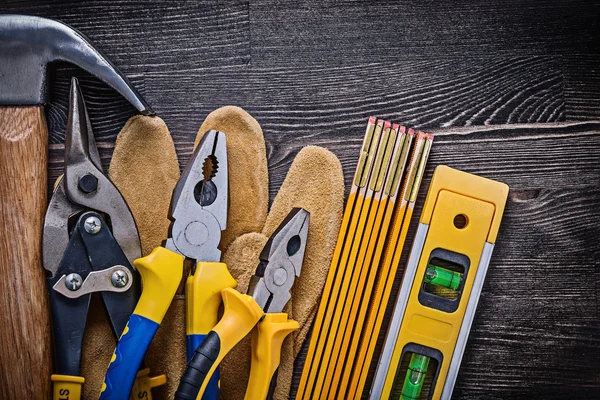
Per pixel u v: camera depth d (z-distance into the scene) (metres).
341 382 0.99
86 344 0.97
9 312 0.94
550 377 1.05
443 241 0.99
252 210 1.02
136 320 0.89
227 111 1.02
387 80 1.05
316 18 1.05
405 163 1.00
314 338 0.99
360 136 1.05
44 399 0.94
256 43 1.05
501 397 1.04
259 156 1.02
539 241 1.05
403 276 0.99
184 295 0.96
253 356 0.93
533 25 1.05
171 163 1.01
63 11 1.04
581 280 1.05
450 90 1.05
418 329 0.99
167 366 0.97
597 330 1.05
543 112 1.05
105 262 0.92
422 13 1.05
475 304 0.99
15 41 0.95
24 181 0.95
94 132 1.03
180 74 1.04
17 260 0.94
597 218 1.05
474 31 1.06
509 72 1.06
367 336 0.99
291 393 1.02
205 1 1.04
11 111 0.96
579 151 1.05
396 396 1.04
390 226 1.03
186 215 0.91
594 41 1.05
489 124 1.05
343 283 0.99
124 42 1.04
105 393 0.87
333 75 1.05
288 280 0.94
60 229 0.93
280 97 1.05
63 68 1.02
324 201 1.01
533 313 1.05
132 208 1.00
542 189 1.05
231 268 0.99
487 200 1.00
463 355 1.05
